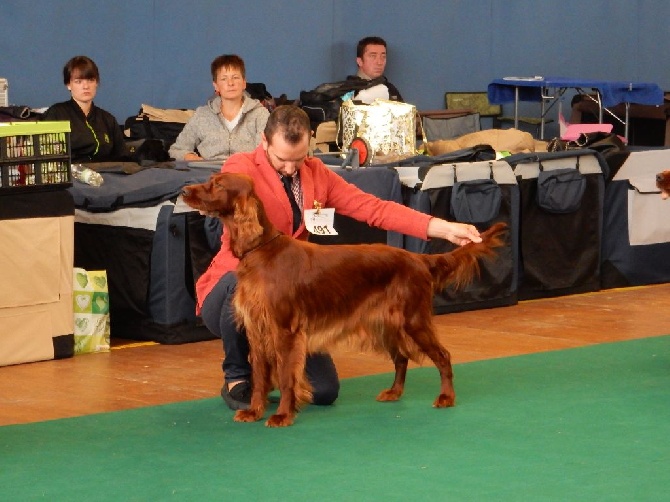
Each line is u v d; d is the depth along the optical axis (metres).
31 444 4.26
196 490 3.66
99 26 9.44
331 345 4.56
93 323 6.12
